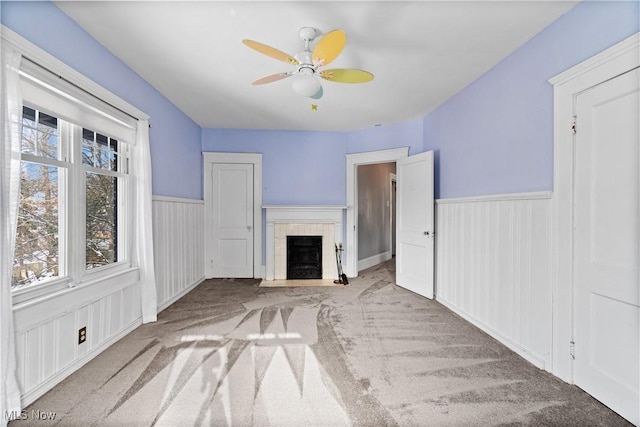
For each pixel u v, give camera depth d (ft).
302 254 15.84
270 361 7.24
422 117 13.66
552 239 6.68
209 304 11.54
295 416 5.37
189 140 13.83
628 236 5.25
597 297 5.79
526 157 7.54
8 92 5.03
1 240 4.94
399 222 14.28
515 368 6.94
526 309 7.41
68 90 6.45
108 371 6.72
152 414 5.39
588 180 5.92
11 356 5.14
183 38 7.41
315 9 6.32
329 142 16.21
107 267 8.07
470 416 5.35
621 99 5.30
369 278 15.96
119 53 8.11
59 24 6.32
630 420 5.19
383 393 6.02
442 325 9.50
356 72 7.12
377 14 6.47
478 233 9.37
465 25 6.86
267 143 15.97
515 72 7.93
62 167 6.68
